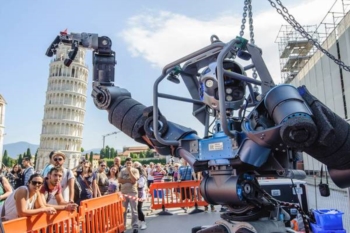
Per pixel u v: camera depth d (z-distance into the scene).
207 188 2.16
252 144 1.91
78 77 97.75
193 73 2.64
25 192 3.99
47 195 4.94
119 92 2.66
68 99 94.44
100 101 2.69
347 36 21.48
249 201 2.00
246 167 2.02
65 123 92.31
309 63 29.19
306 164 17.55
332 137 1.63
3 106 83.44
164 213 9.91
